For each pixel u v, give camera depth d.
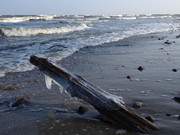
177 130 6.66
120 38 32.06
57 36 37.00
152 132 6.57
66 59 17.44
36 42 28.05
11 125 7.03
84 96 7.38
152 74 12.46
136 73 12.77
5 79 12.03
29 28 42.59
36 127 6.91
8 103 8.71
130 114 6.89
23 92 9.94
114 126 6.96
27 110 8.09
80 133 6.58
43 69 7.84
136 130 6.69
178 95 9.26
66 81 7.62
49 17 129.25
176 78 11.62
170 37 32.72
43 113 7.83
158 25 64.56
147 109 8.00
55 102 8.75
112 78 11.83
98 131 6.68
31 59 7.94
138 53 19.61
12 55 18.77
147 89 10.02
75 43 26.80
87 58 17.77
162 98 8.97
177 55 18.12
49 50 21.52
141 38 31.94
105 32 41.66
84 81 7.79
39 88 10.51
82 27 55.12
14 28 40.44
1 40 31.75
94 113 7.77
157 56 17.88
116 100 7.26
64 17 143.88
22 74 13.09
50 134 6.54
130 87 10.30
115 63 15.71
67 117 7.52
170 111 7.87
